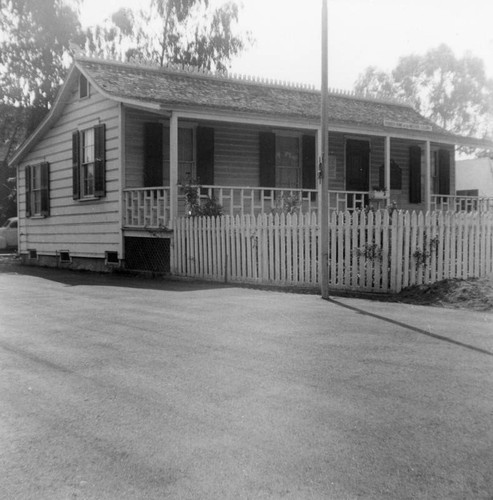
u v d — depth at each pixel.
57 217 20.78
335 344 6.85
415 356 6.27
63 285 13.54
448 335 7.37
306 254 12.12
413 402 4.77
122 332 7.58
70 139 19.81
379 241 11.26
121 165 17.22
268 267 12.84
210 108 15.88
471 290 10.13
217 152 19.14
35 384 5.28
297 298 10.80
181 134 18.50
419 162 23.14
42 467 3.59
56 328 7.87
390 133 19.47
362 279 11.48
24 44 38.34
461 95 52.06
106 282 14.31
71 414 4.50
